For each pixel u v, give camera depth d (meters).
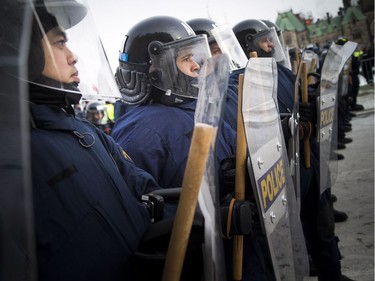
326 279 2.12
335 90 2.17
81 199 0.87
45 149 0.85
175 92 1.54
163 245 0.91
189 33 1.58
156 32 1.55
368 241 2.64
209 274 0.80
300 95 2.26
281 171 1.33
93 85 1.04
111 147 1.23
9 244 0.60
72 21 0.97
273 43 2.76
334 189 3.75
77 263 0.83
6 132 0.60
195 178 0.75
